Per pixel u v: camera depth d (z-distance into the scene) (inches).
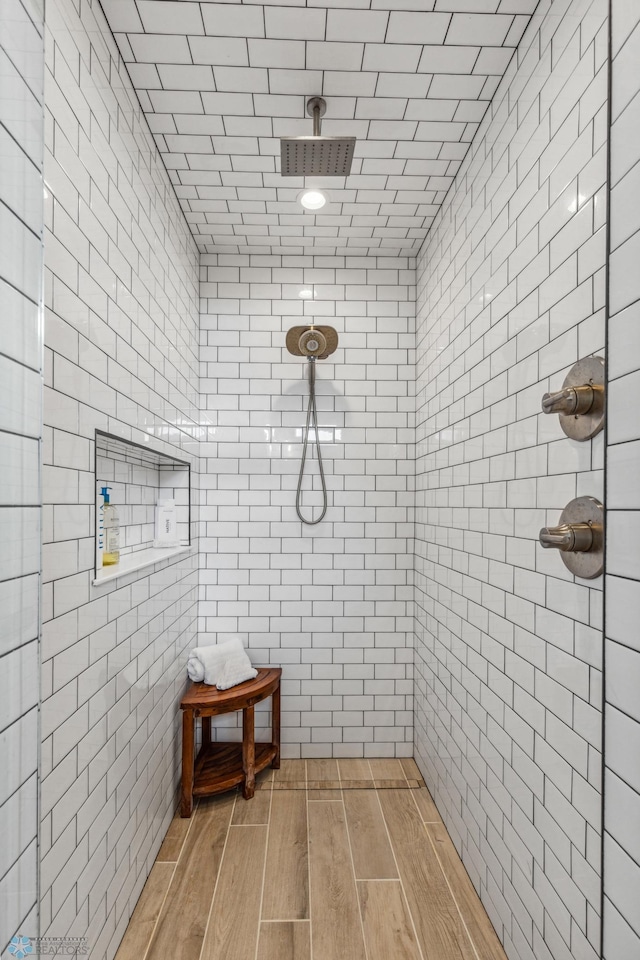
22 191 27.7
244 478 104.3
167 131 70.0
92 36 49.7
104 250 52.5
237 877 69.4
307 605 103.9
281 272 105.5
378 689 103.8
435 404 90.2
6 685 26.5
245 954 57.7
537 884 50.1
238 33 55.3
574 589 43.9
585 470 42.6
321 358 94.8
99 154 51.4
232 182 81.4
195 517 100.0
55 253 41.4
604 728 31.8
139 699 63.4
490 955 57.9
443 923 62.2
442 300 86.8
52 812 40.6
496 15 53.3
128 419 60.2
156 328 72.6
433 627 89.8
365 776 96.2
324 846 76.0
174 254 83.5
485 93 63.7
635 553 29.3
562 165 46.8
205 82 61.8
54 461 41.2
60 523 42.2
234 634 103.3
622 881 29.7
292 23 54.2
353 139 59.3
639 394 29.2
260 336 105.0
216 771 90.4
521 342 55.2
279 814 84.0
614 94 31.6
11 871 26.7
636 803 28.8
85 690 47.0
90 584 48.0
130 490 78.9
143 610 64.8
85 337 47.4
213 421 104.4
